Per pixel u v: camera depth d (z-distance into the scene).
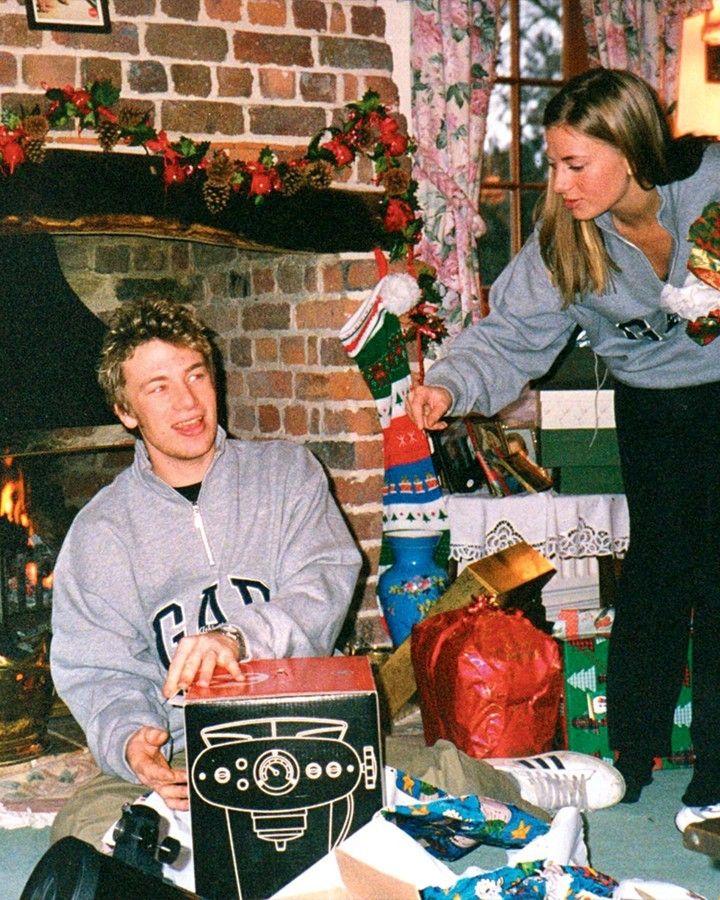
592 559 3.04
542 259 2.31
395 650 3.01
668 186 2.07
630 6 3.82
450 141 3.48
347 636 3.22
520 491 3.04
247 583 1.81
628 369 2.29
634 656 2.40
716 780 2.30
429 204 3.47
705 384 2.22
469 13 3.46
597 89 2.00
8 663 2.78
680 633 2.39
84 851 1.25
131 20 2.91
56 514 3.50
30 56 2.81
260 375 3.46
